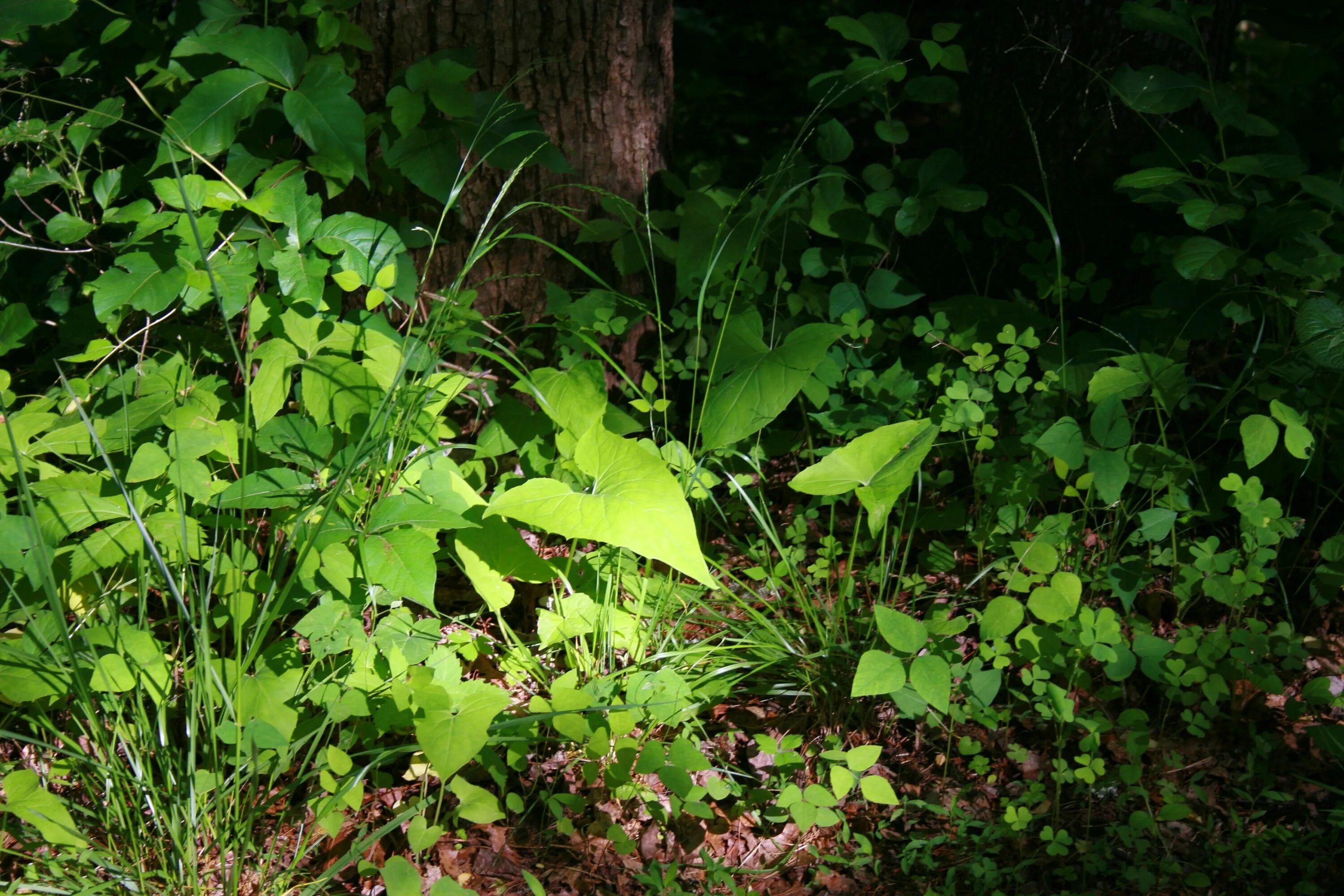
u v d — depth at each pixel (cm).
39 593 229
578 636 258
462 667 268
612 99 324
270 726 208
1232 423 307
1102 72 345
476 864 224
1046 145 354
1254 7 386
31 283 342
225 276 254
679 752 216
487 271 326
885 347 335
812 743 254
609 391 339
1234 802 235
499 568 249
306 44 302
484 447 286
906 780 246
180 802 212
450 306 273
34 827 216
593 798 238
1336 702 235
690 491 268
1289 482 307
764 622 259
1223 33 354
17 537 213
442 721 207
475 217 318
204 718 232
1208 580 247
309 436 240
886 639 221
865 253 340
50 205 313
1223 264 282
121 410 254
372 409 245
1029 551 246
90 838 213
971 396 276
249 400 240
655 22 329
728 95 549
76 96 340
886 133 330
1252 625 240
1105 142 348
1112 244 355
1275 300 296
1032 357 334
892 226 333
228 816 213
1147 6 314
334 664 240
